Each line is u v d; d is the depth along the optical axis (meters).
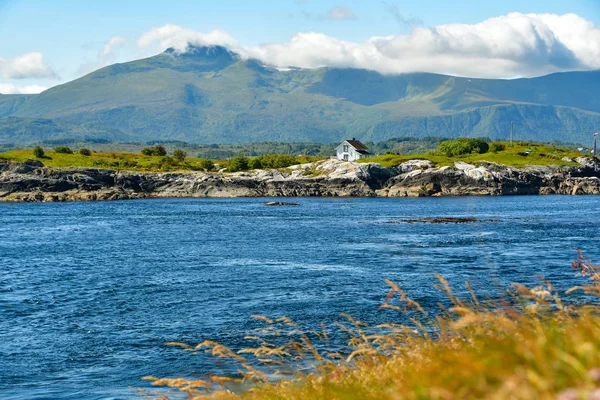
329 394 11.51
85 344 35.50
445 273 57.53
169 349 33.88
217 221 138.00
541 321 12.64
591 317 11.55
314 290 49.66
